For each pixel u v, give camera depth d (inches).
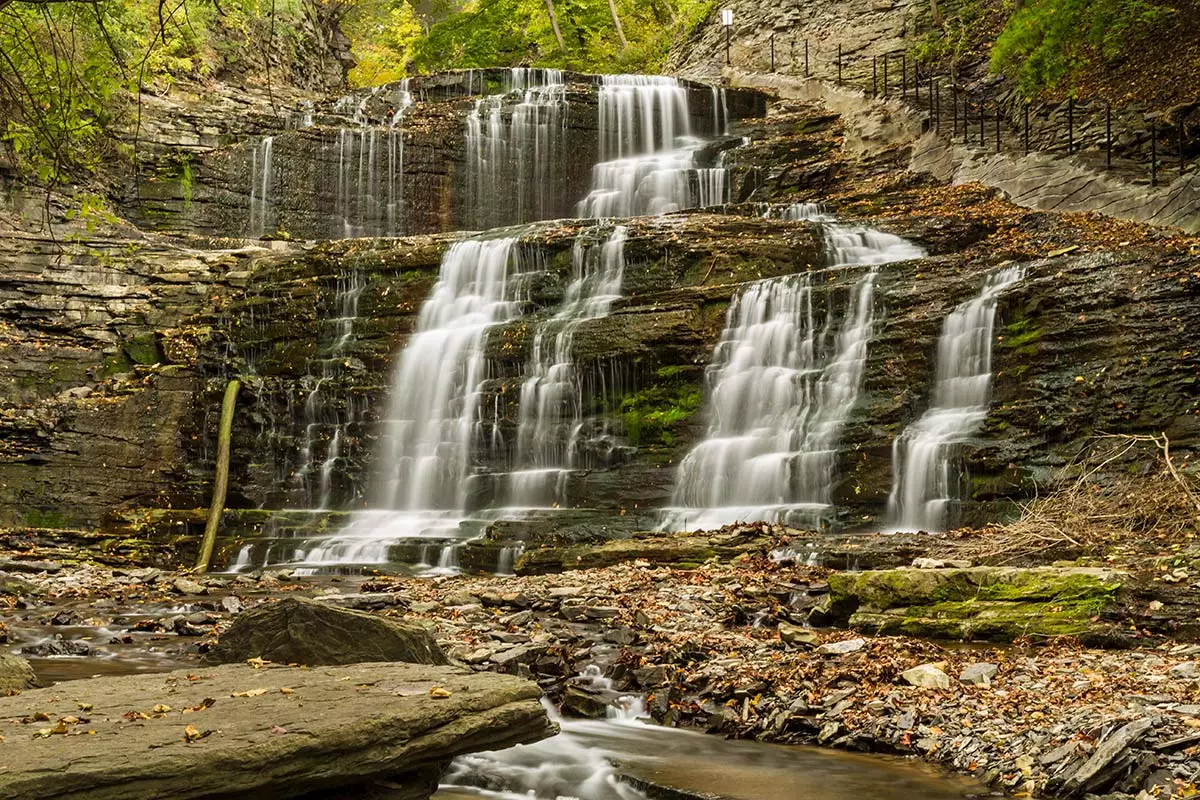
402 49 1740.9
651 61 1593.3
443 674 236.5
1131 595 364.8
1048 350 600.1
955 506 566.6
